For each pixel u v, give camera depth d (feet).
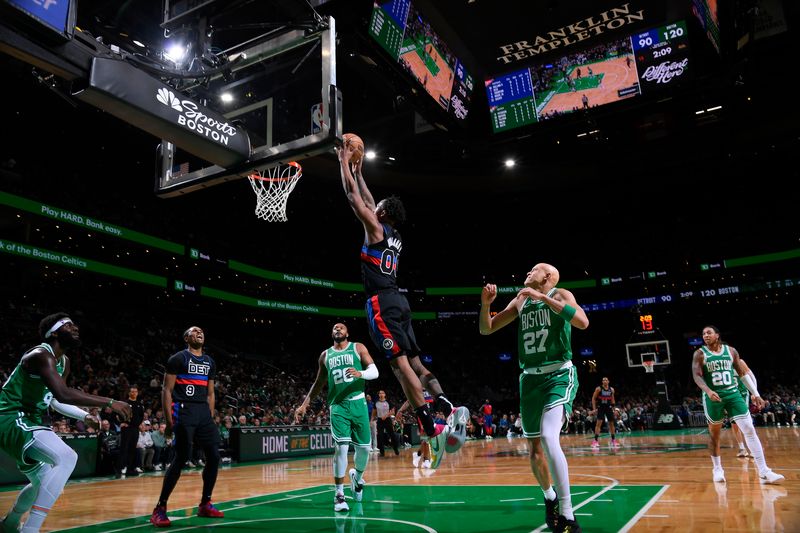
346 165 13.58
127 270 78.43
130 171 87.10
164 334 84.79
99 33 23.57
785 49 65.51
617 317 129.08
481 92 50.11
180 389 17.90
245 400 68.03
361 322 120.06
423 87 40.91
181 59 22.25
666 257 120.06
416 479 27.58
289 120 57.06
